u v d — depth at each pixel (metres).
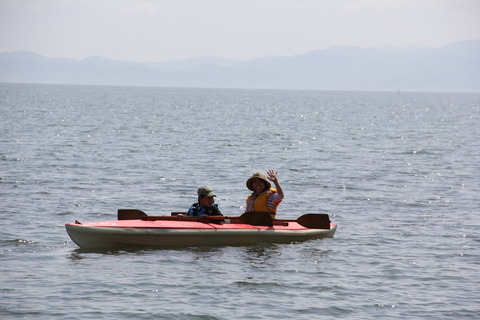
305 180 46.31
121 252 24.09
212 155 61.94
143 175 46.50
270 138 85.62
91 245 24.33
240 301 18.59
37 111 146.25
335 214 33.81
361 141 83.81
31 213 31.23
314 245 26.23
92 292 18.98
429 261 23.91
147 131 93.56
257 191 27.55
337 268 22.56
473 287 20.58
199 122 122.25
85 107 181.75
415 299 19.20
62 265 21.97
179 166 52.50
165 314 17.28
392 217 33.12
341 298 19.16
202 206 27.22
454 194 41.03
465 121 147.12
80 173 46.41
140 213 26.50
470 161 61.25
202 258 23.53
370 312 17.98
